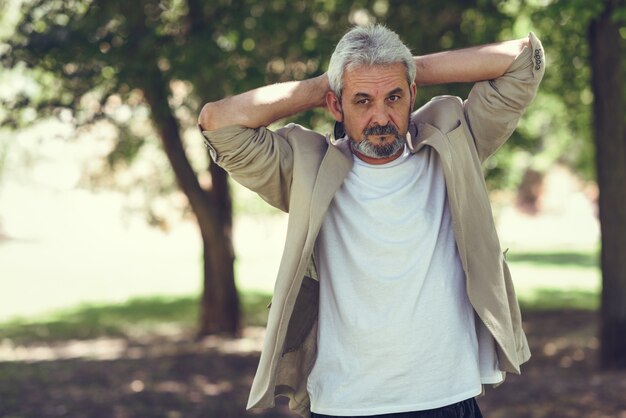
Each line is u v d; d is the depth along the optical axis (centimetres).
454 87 1001
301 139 271
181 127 1356
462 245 262
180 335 1412
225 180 1367
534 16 1027
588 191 3459
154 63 949
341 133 280
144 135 1438
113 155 1476
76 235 3522
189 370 1027
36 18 992
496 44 277
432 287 261
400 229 261
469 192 269
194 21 1003
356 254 262
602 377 924
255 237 3569
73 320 1702
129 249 3328
